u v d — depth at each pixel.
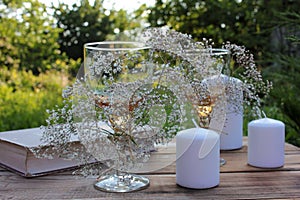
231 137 1.19
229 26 3.24
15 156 0.97
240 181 0.90
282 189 0.84
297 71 2.14
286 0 2.93
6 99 2.83
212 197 0.79
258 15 3.05
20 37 3.24
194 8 3.27
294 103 1.74
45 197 0.80
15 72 3.21
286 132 1.94
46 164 0.96
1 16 3.20
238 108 1.11
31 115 2.56
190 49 0.89
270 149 1.00
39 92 3.09
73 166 1.00
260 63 2.75
